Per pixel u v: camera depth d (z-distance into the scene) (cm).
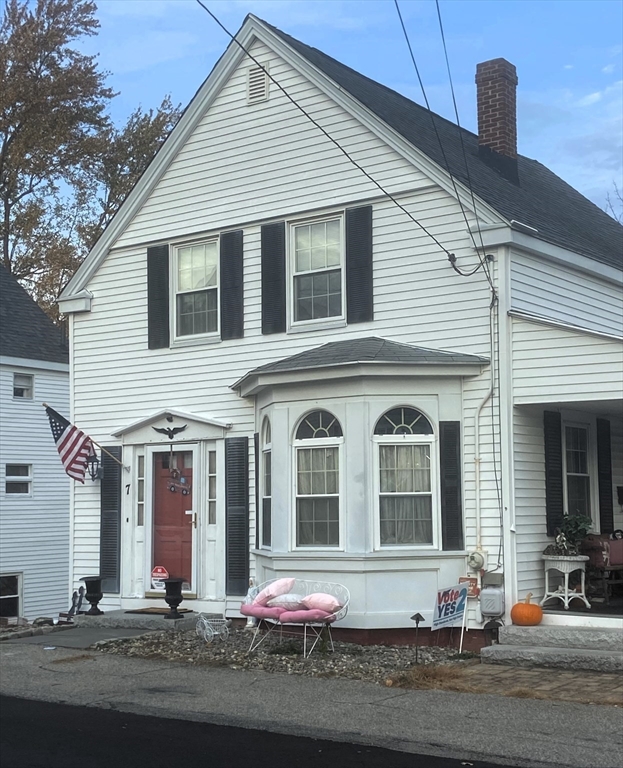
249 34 1498
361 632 1236
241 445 1462
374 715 858
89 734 809
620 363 1156
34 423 2500
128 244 1623
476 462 1246
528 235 1289
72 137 3359
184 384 1541
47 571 2500
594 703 896
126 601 1548
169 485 1539
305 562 1283
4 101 3169
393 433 1266
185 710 886
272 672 1067
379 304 1355
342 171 1403
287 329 1435
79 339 1669
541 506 1280
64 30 3306
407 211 1341
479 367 1254
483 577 1221
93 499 1627
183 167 1571
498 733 791
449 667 1076
